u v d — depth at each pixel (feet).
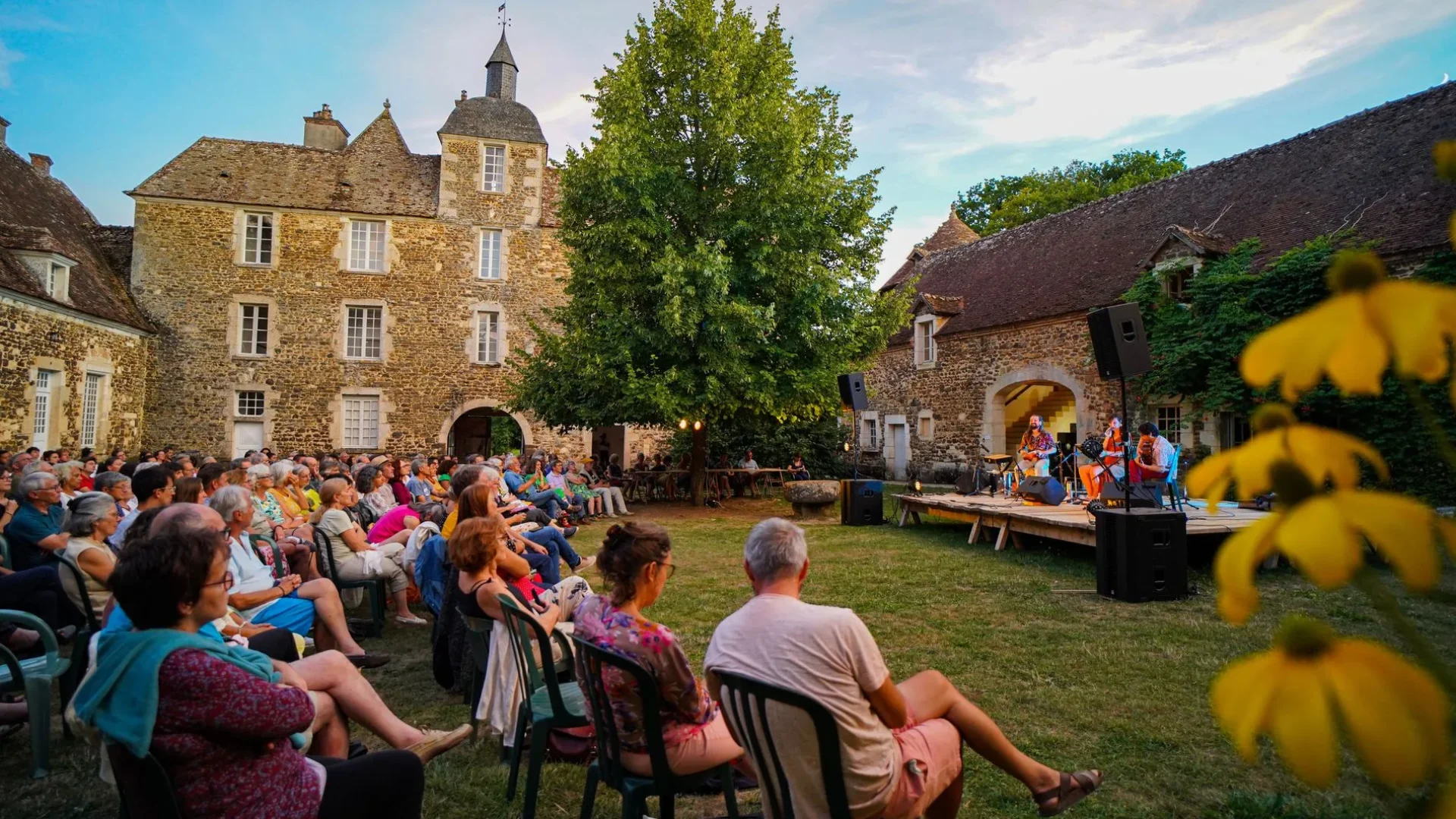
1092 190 94.17
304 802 7.25
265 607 14.20
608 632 8.73
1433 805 0.99
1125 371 20.90
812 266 43.73
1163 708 13.14
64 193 64.69
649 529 9.27
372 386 62.39
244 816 6.86
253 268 60.64
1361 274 1.28
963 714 8.41
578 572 20.58
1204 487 1.38
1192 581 23.17
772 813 7.32
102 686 6.73
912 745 7.70
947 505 32.60
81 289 51.39
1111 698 13.61
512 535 18.58
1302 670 1.17
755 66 45.32
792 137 42.47
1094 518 26.03
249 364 60.44
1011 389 56.54
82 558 12.74
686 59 44.52
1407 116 41.63
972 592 21.86
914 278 50.03
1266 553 1.21
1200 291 39.34
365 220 62.90
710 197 43.80
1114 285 47.62
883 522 38.42
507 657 12.02
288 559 19.33
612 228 41.65
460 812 10.27
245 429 60.70
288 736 7.50
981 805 10.21
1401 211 35.73
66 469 22.58
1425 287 1.20
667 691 8.56
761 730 7.14
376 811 7.79
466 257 64.28
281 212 61.11
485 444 79.25
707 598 21.47
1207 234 43.01
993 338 56.59
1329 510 1.16
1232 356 37.27
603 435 70.85
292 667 9.70
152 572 6.95
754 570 8.05
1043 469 34.42
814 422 63.62
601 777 8.88
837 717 7.00
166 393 58.80
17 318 43.14
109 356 53.01
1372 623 16.97
